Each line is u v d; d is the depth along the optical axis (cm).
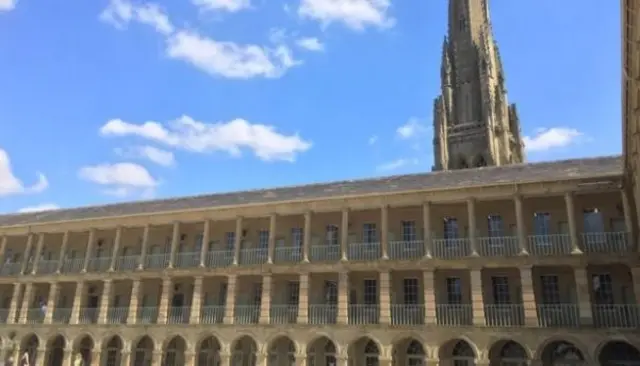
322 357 3453
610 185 2772
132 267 4003
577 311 2755
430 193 3192
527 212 3119
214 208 3744
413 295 3306
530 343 2714
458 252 3164
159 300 4022
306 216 3491
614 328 2575
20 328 4166
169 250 4084
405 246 3338
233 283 3578
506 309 2961
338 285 3272
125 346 3725
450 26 7681
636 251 2656
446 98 7200
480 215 3253
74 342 3916
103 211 4444
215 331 3500
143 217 4003
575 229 2830
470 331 2862
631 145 2327
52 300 4150
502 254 2966
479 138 6850
